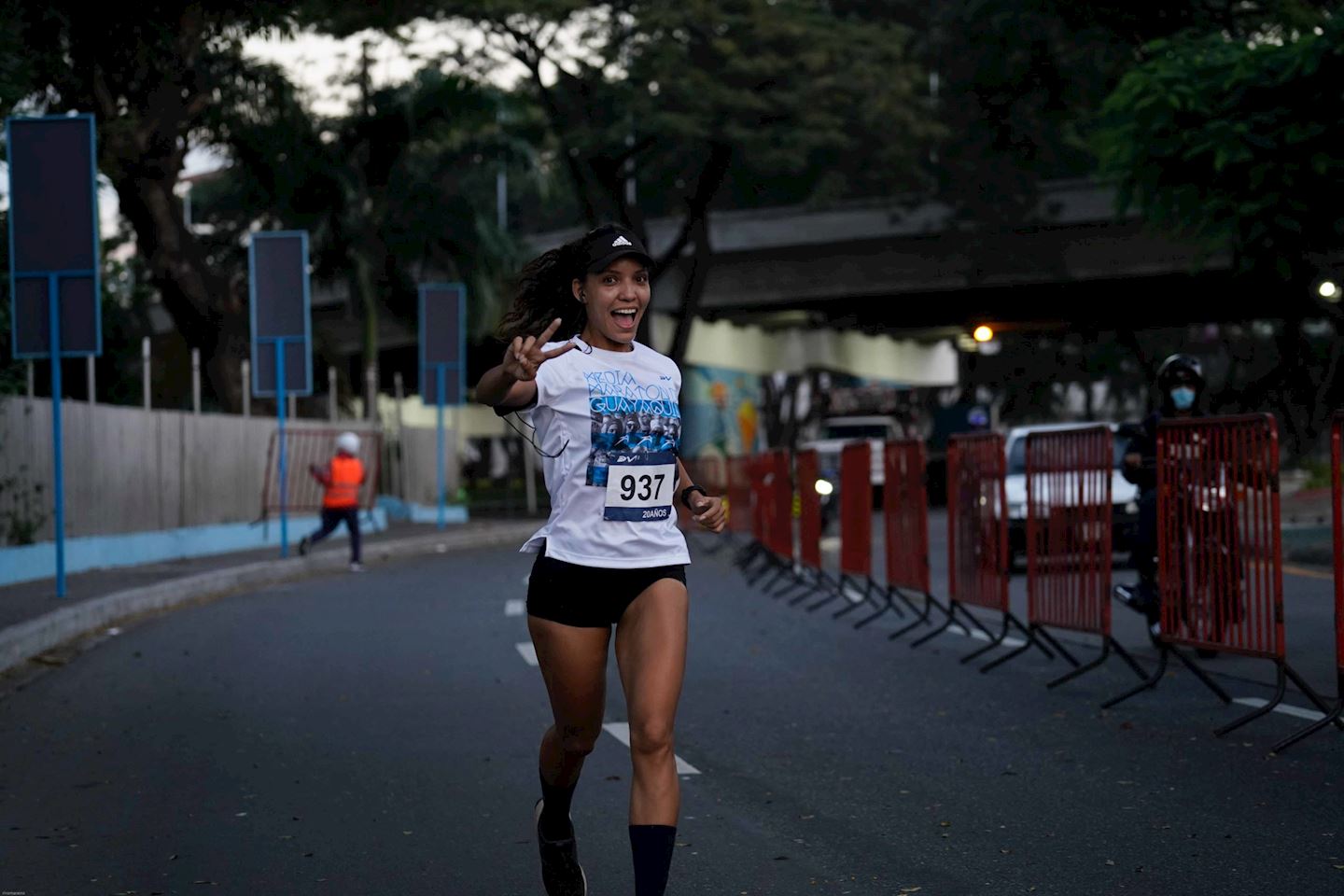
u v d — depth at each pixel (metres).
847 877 5.93
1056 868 5.96
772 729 9.32
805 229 48.59
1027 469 12.26
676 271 51.00
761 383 61.66
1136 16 20.83
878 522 34.69
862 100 40.03
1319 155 17.19
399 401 41.69
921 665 12.23
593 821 7.00
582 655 5.09
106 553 23.83
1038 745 8.55
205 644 14.71
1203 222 18.09
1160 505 10.07
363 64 37.78
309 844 6.70
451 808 7.36
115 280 40.81
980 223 44.94
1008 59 24.88
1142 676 10.30
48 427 21.92
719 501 5.21
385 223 41.38
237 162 36.97
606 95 38.03
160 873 6.26
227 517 29.48
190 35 24.83
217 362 37.03
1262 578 8.99
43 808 7.51
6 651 12.87
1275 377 45.53
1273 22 20.19
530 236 51.69
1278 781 7.39
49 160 17.88
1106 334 65.06
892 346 72.00
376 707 10.53
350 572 25.47
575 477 5.04
